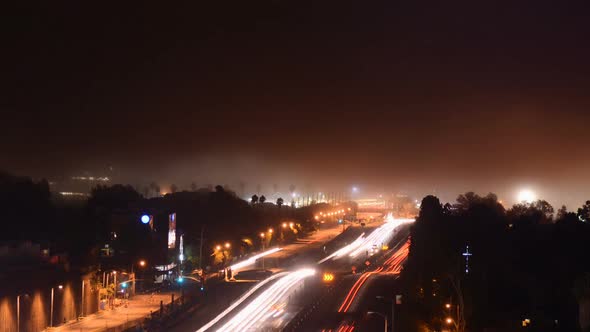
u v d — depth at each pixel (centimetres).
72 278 13875
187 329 13125
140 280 17912
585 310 12731
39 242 15075
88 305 14500
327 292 18088
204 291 17775
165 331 12875
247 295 17550
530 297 14262
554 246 15850
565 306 13738
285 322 13925
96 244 17175
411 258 19825
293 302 16475
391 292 17762
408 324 13838
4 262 12575
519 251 15988
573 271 14350
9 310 11519
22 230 18400
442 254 16575
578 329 12838
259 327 13362
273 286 19188
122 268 16975
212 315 14725
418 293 15925
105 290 15188
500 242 17012
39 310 12481
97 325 13050
